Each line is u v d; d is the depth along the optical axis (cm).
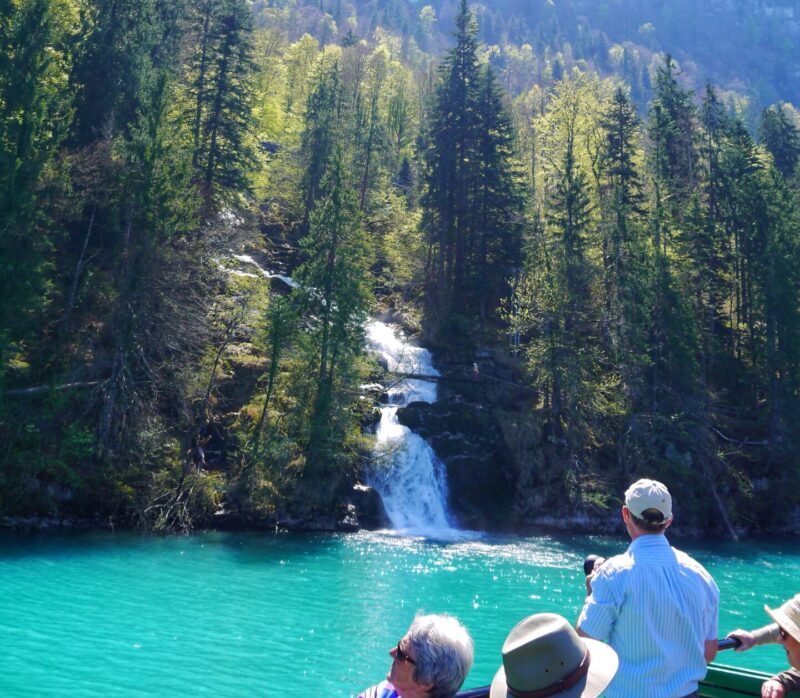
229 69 5172
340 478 3575
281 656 1541
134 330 3334
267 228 6056
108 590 1991
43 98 3481
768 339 4900
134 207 3500
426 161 5719
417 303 5562
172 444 3400
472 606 2105
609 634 509
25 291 3042
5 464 2922
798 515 4594
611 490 4128
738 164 5994
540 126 6178
